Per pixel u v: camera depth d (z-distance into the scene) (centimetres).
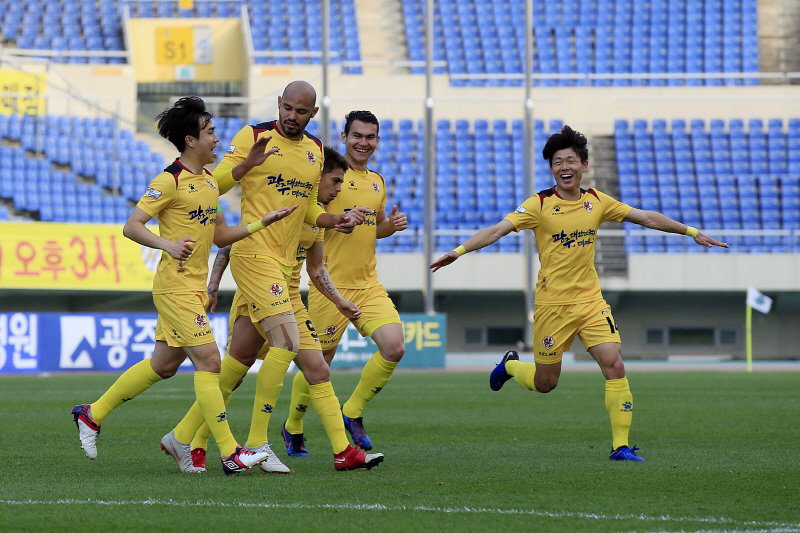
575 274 2933
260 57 12369
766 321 11494
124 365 8338
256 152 2452
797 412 4456
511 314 11281
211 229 2477
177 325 2430
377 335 3103
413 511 1952
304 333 2616
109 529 1770
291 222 2609
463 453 2967
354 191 3148
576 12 13212
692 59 12962
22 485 2294
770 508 2002
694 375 7950
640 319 11444
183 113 2417
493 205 11562
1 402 5009
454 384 6719
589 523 1831
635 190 11669
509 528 1783
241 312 2652
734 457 2873
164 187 2392
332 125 11931
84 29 12788
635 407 4728
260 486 2270
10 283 8488
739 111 12131
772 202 11594
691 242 11131
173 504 2023
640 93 12200
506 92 12112
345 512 1939
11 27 12650
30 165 10338
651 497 2136
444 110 12044
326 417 2555
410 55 12862
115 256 8838
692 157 11856
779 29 13250
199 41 12681
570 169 2894
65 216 10256
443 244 10825
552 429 3722
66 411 4478
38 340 8050
